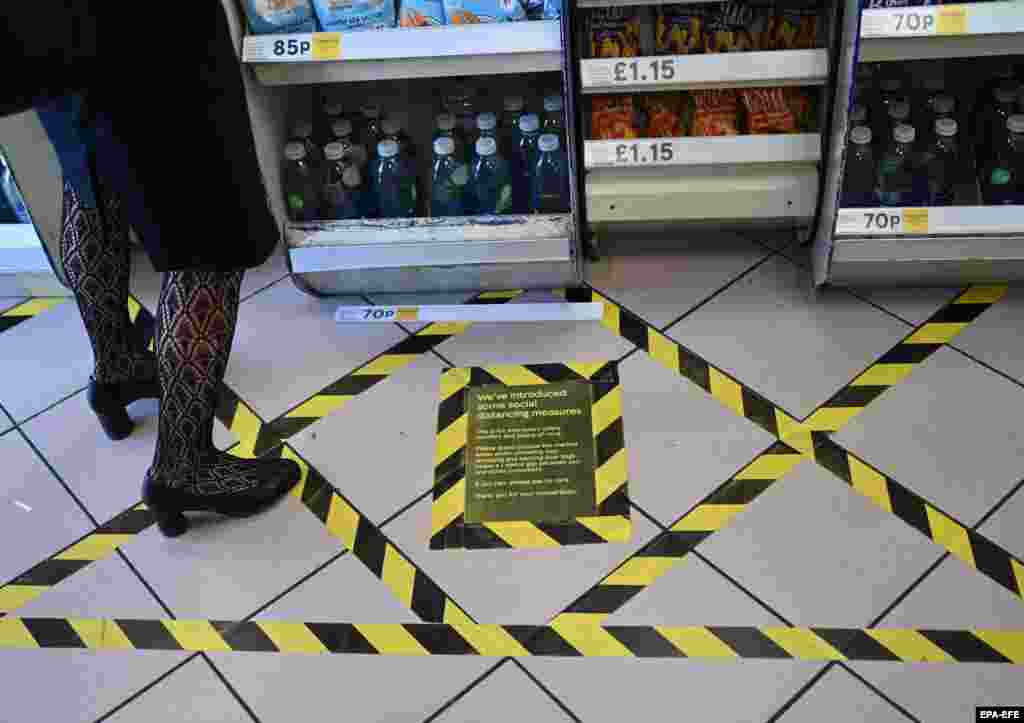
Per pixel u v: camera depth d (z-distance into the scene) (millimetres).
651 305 2471
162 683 1922
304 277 2498
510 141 2455
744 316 2418
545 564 2018
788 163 2314
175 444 1946
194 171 1620
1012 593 1888
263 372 2434
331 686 1885
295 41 2158
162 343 1832
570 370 2352
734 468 2131
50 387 2475
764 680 1814
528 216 2350
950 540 1974
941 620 1863
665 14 2289
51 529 2188
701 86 2201
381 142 2373
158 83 1541
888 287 2426
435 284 2537
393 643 1933
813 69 2158
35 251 2545
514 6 2135
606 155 2305
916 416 2180
